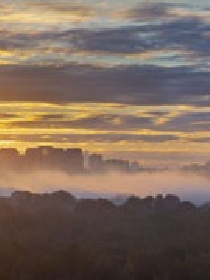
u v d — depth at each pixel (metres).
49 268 63.53
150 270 64.88
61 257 65.44
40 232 82.88
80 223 92.25
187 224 92.62
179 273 64.44
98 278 63.88
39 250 69.75
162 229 89.56
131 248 73.75
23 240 74.50
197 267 65.25
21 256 66.62
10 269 63.28
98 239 80.81
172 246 73.31
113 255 70.19
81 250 68.50
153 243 77.62
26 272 63.09
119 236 83.19
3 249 67.69
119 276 64.25
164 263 65.88
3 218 90.69
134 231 87.19
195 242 76.06
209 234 84.50
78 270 64.25
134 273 64.31
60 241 76.88
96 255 68.62
